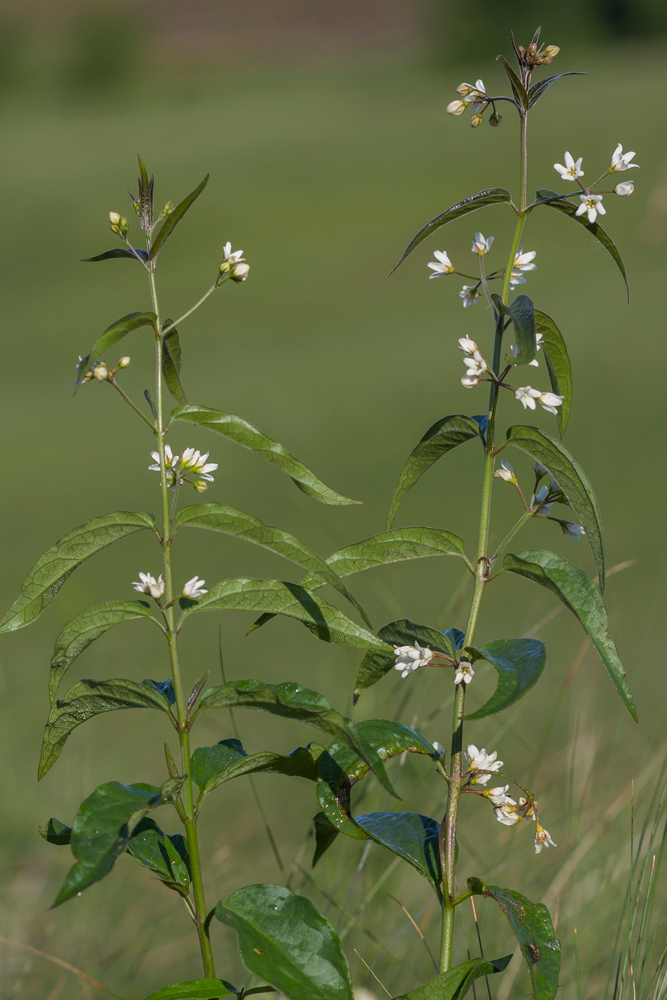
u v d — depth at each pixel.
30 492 11.05
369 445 11.85
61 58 62.50
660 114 32.78
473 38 57.47
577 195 1.54
